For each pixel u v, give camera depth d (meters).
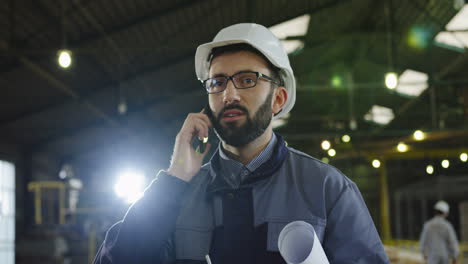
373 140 20.59
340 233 1.16
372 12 14.02
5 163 14.55
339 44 15.84
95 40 10.31
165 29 10.96
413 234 17.67
